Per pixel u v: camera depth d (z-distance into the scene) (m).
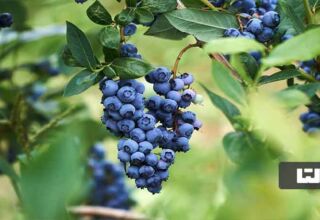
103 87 0.88
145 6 0.93
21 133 1.27
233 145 0.84
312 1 0.99
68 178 0.54
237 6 1.02
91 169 1.43
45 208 0.53
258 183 0.56
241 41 0.72
